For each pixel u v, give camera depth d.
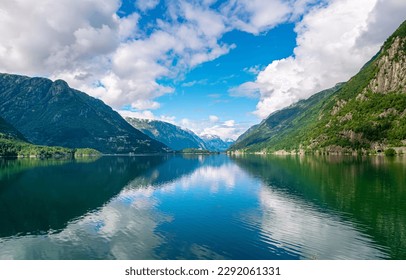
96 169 183.25
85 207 72.12
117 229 53.78
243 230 51.50
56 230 54.09
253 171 154.38
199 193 90.12
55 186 106.88
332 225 53.12
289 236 47.84
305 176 119.94
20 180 124.19
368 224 53.16
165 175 145.25
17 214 65.88
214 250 42.75
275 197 78.44
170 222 57.47
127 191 95.25
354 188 86.69
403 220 55.03
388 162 171.75
